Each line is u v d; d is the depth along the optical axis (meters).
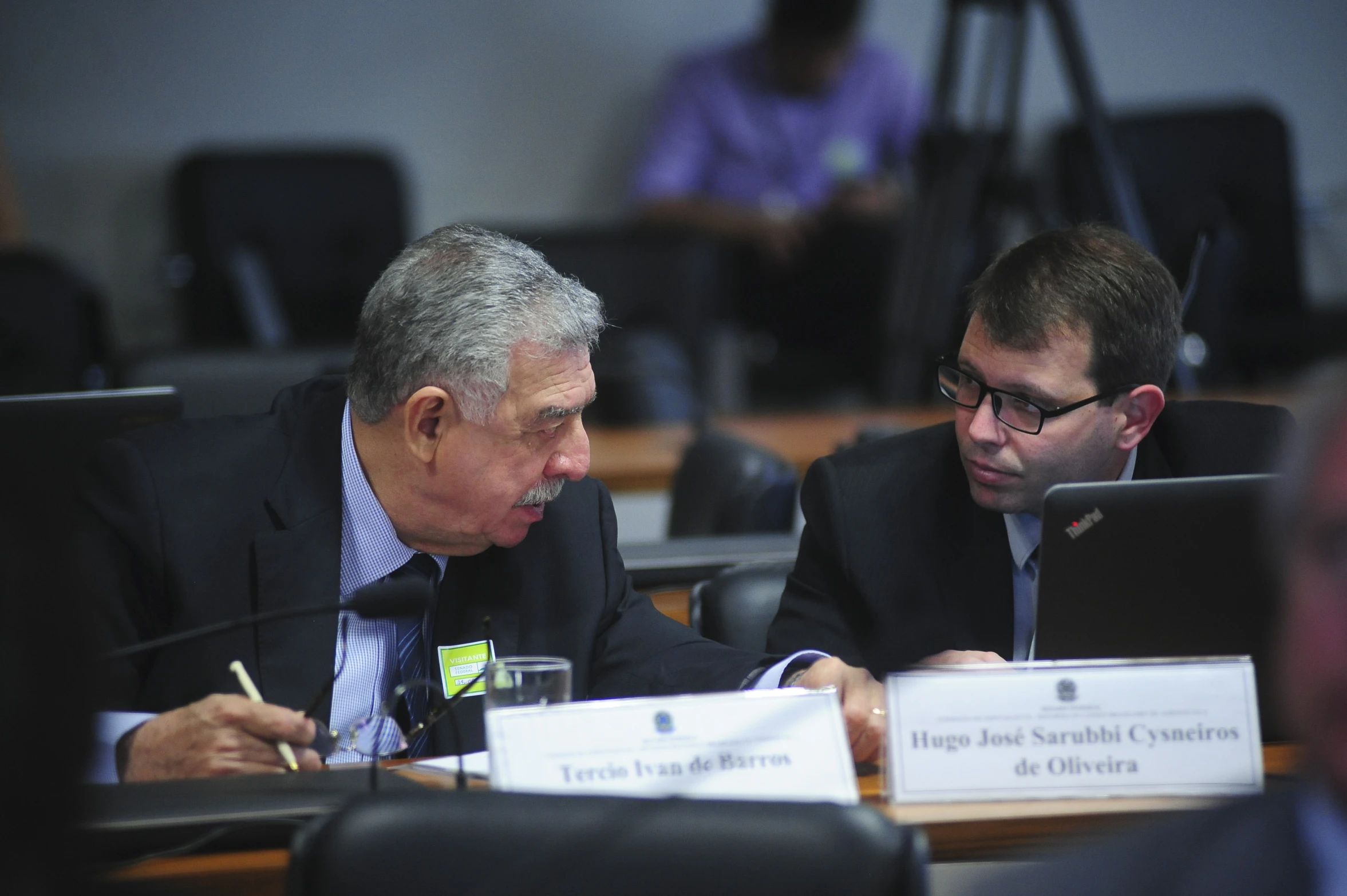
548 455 4.80
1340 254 19.98
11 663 1.66
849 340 16.28
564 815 2.91
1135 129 16.97
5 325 12.33
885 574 5.39
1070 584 4.14
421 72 17.64
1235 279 11.41
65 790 1.69
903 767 3.77
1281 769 4.12
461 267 4.74
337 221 16.08
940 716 3.79
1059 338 4.97
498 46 17.77
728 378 14.12
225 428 5.18
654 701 3.73
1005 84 13.02
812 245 16.30
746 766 3.70
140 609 4.93
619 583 5.32
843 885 2.84
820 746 3.75
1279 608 1.73
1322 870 1.76
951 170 12.45
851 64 16.78
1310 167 19.94
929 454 5.64
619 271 14.36
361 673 4.93
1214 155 17.02
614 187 18.20
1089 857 1.89
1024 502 5.12
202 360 8.67
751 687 4.80
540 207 18.09
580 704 3.70
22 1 16.67
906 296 12.84
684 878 2.87
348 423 5.08
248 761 4.17
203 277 15.48
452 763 4.20
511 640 5.06
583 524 5.35
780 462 7.41
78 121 16.94
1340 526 1.59
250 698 4.30
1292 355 16.23
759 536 6.94
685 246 14.52
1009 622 5.31
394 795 2.95
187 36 17.08
